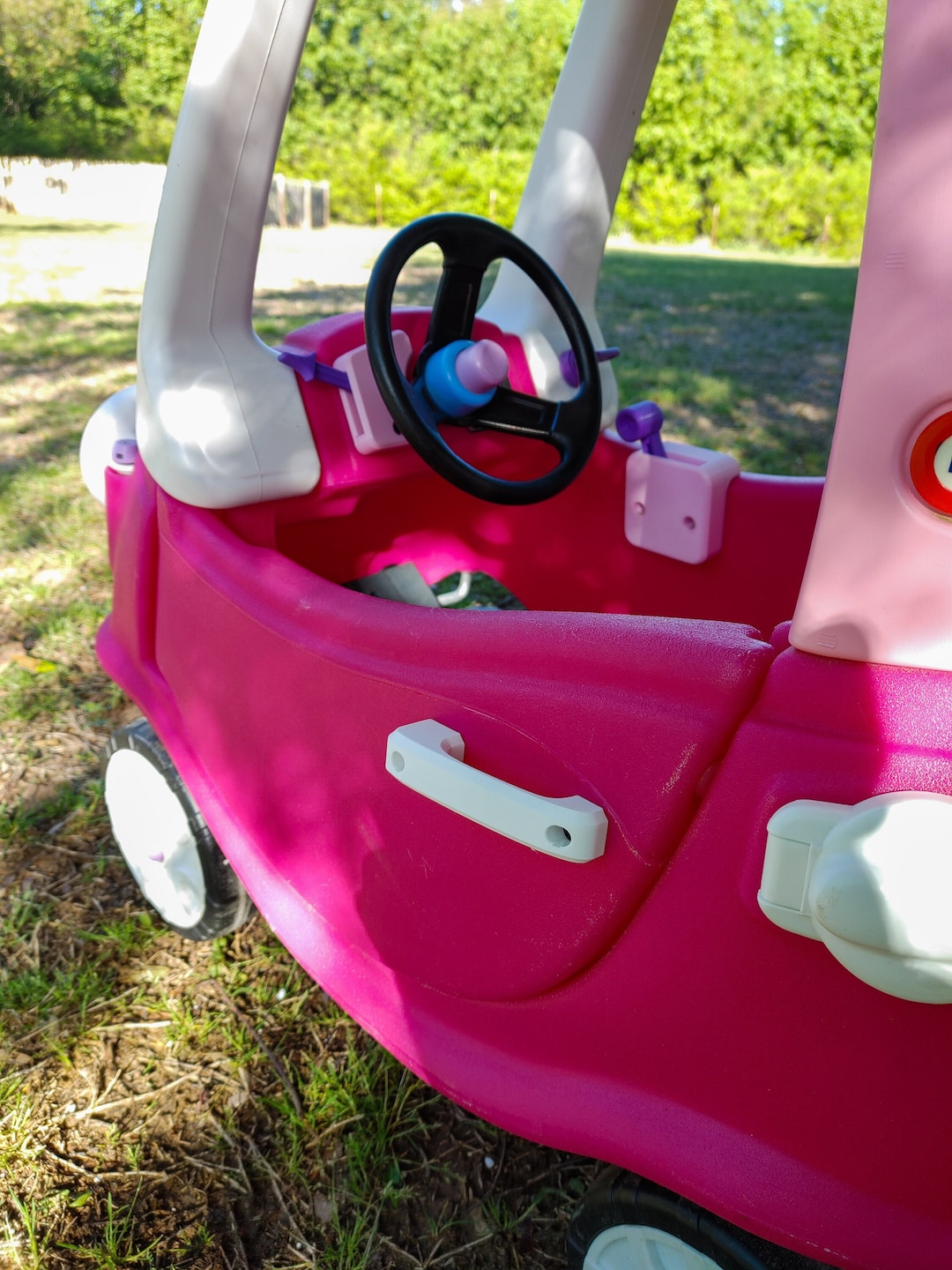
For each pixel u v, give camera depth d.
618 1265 0.98
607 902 0.83
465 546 1.85
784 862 0.69
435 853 0.98
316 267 10.86
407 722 0.98
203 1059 1.41
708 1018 0.81
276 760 1.19
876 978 0.65
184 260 1.27
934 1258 0.74
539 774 0.87
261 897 1.26
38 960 1.56
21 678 2.36
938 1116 0.72
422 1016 1.08
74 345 5.98
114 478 1.52
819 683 0.71
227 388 1.32
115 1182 1.24
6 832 1.84
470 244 1.34
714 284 11.01
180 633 1.36
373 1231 1.18
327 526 1.64
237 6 1.19
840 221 18.78
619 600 1.76
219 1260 1.16
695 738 0.76
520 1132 0.95
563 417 1.42
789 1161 0.80
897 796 0.65
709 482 1.55
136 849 1.62
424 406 1.33
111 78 22.62
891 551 0.65
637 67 1.60
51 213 17.38
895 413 0.62
